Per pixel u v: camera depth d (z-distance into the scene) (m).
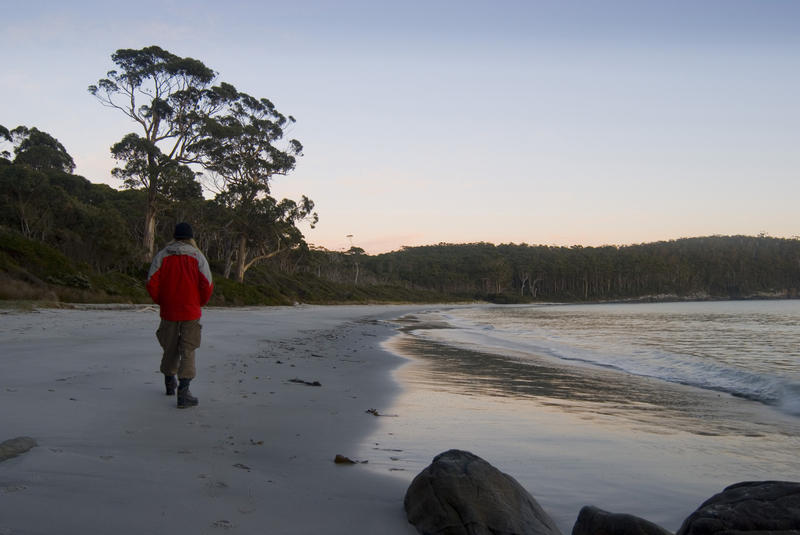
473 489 2.20
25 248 25.92
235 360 8.15
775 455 4.02
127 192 61.03
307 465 3.07
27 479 2.25
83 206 37.88
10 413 3.67
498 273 141.38
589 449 3.98
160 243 49.47
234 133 43.03
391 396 6.07
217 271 53.94
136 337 9.61
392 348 13.16
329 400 5.44
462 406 5.68
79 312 18.00
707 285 172.50
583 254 175.50
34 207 33.88
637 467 3.52
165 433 3.51
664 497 2.91
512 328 25.11
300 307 47.12
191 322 4.47
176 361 4.49
